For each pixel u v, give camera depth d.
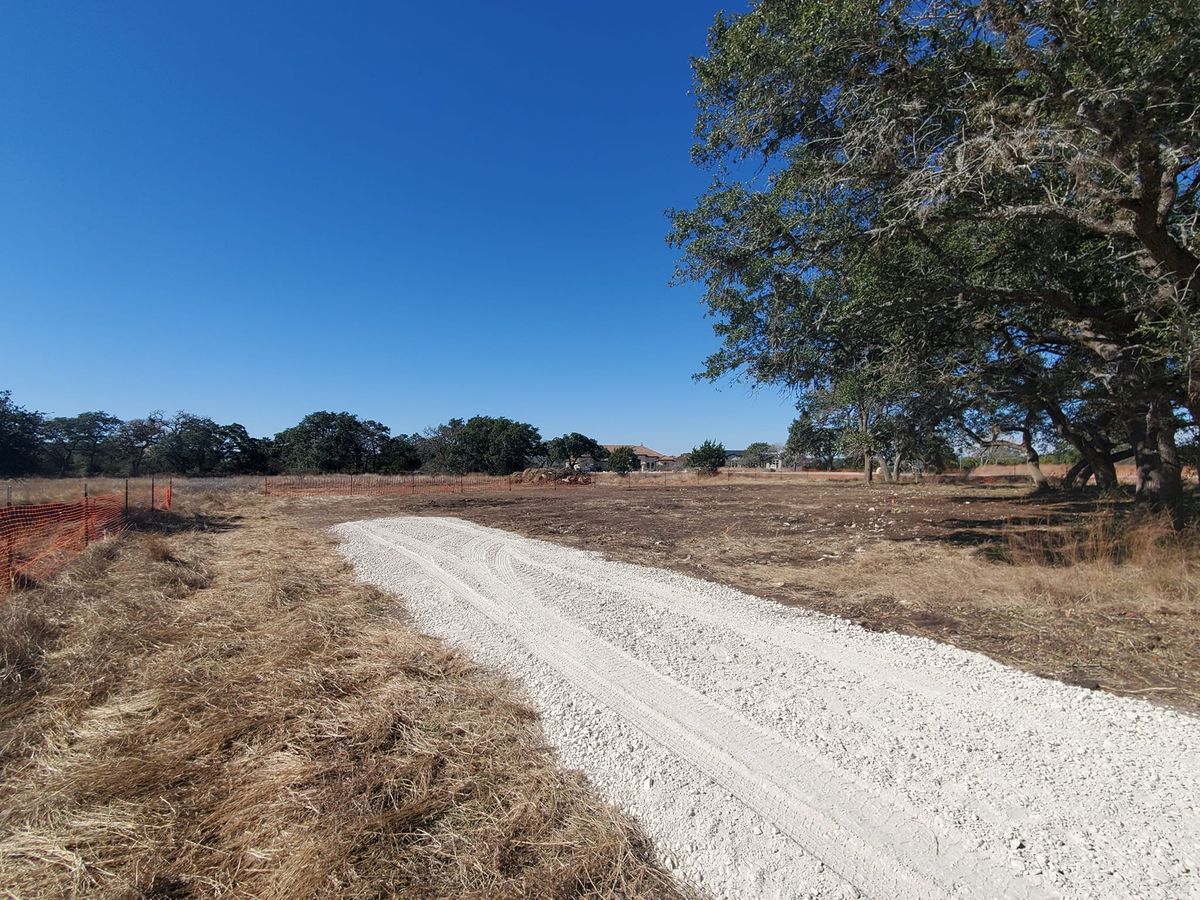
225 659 4.86
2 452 45.19
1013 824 2.59
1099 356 8.34
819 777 3.02
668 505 21.64
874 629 5.52
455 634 5.61
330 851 2.46
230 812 2.79
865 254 7.70
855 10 5.85
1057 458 44.31
